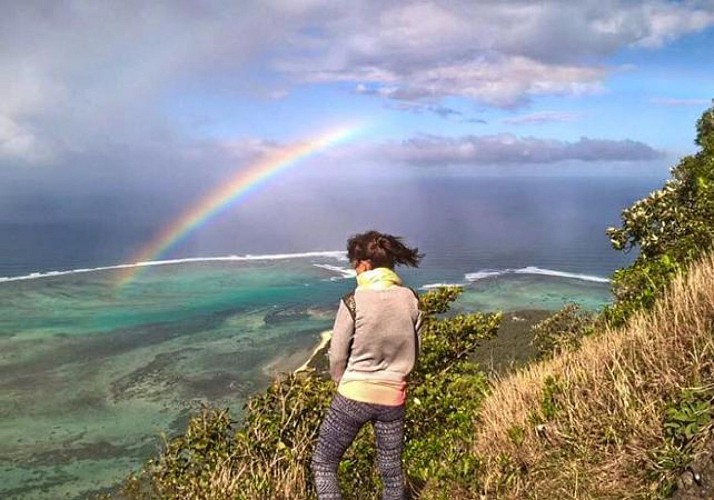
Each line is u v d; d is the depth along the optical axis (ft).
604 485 13.75
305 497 17.35
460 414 21.06
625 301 28.53
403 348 12.94
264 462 19.04
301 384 20.80
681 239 29.40
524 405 19.10
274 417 20.27
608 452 14.74
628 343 18.33
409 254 13.56
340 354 12.93
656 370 15.90
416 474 17.67
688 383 14.64
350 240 13.47
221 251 485.15
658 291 24.93
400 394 13.00
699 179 31.99
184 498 18.94
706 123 39.45
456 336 27.96
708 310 17.04
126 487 21.66
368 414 12.81
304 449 18.69
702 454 12.65
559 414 16.79
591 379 17.69
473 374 27.20
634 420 14.58
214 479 18.70
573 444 15.44
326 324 201.26
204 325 206.90
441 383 23.26
